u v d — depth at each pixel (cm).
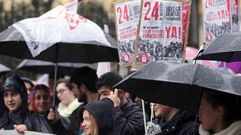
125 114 630
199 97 515
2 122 726
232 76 459
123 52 629
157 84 513
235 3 624
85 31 714
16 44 807
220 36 507
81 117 610
